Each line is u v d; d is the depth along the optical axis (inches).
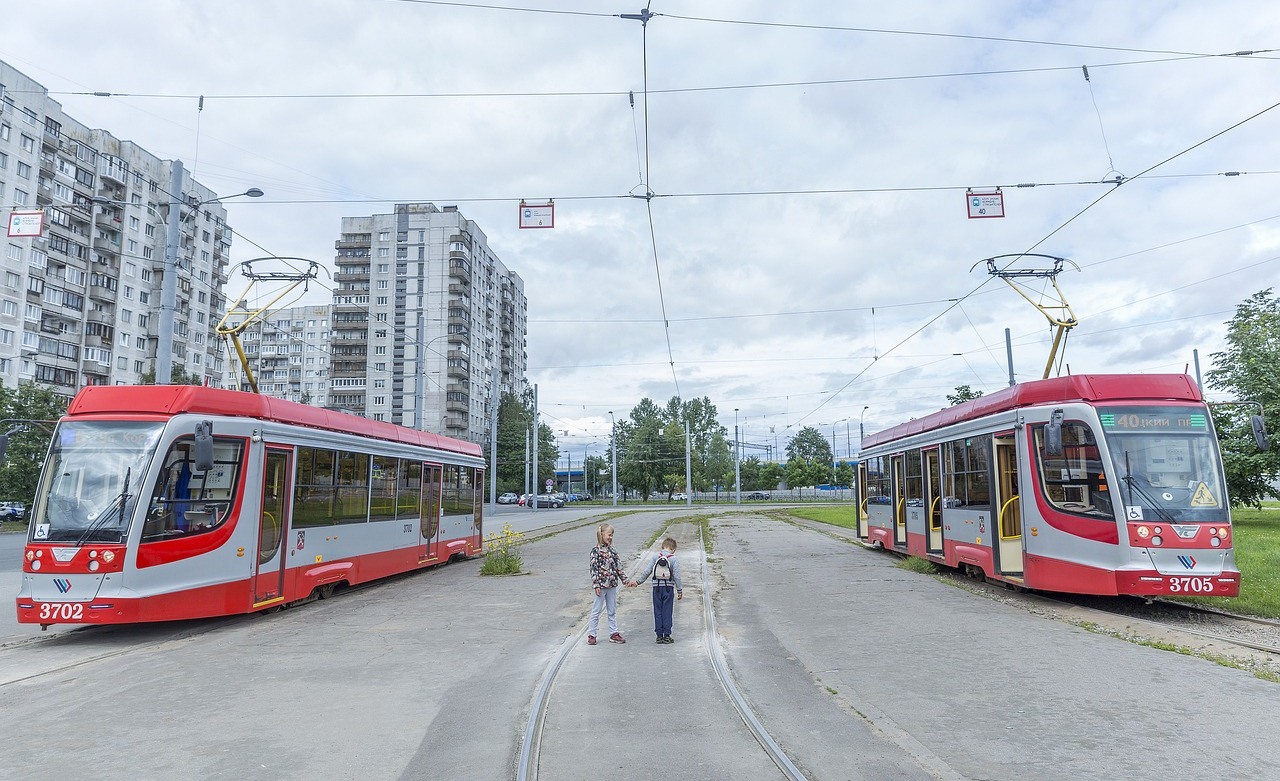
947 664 344.5
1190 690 291.7
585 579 688.4
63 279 2506.2
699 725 263.3
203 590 442.3
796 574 703.1
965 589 577.9
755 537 1194.0
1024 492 518.6
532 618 490.0
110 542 413.1
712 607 533.0
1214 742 234.7
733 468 3988.7
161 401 450.6
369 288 3821.4
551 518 2038.6
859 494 1063.6
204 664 360.5
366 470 632.4
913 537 765.9
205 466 420.5
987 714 269.7
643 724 264.5
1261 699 278.2
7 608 560.4
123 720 271.6
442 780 214.8
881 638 406.9
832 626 446.6
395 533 684.7
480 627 458.3
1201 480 456.1
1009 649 370.3
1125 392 484.1
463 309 3745.1
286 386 4441.4
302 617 493.7
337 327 3826.3
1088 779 209.5
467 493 904.3
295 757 233.3
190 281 3031.5
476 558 915.4
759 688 314.7
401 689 314.7
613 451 3171.8
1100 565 458.9
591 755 233.9
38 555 411.5
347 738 251.1
